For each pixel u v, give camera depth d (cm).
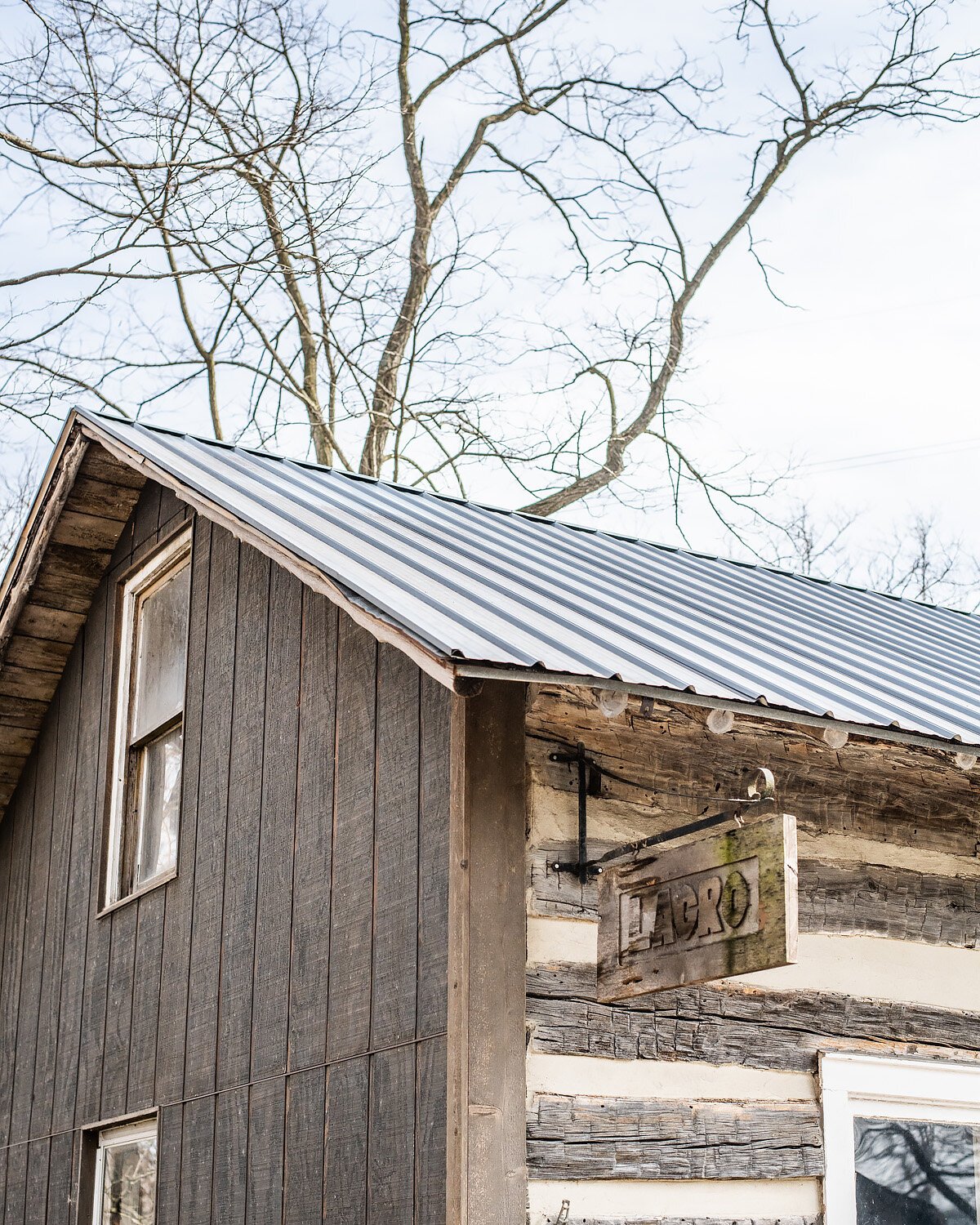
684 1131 482
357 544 557
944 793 591
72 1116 764
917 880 571
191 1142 630
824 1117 515
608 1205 459
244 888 630
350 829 548
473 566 562
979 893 586
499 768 480
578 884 482
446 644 397
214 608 725
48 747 915
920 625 785
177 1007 672
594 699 509
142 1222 683
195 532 763
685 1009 497
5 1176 839
